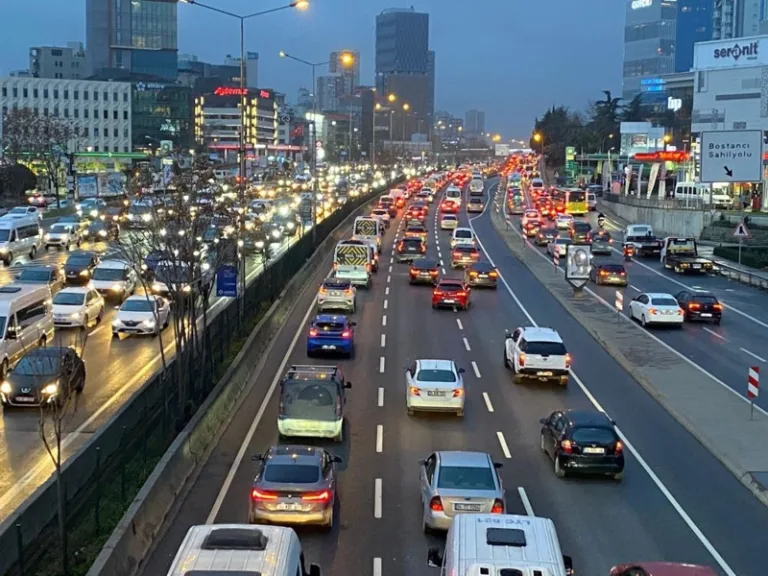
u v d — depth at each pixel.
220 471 23.52
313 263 62.69
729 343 42.78
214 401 28.02
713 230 89.19
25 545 15.51
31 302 35.19
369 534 19.47
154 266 40.50
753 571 18.17
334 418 25.88
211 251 41.50
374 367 36.25
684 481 23.75
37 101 177.50
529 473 24.03
